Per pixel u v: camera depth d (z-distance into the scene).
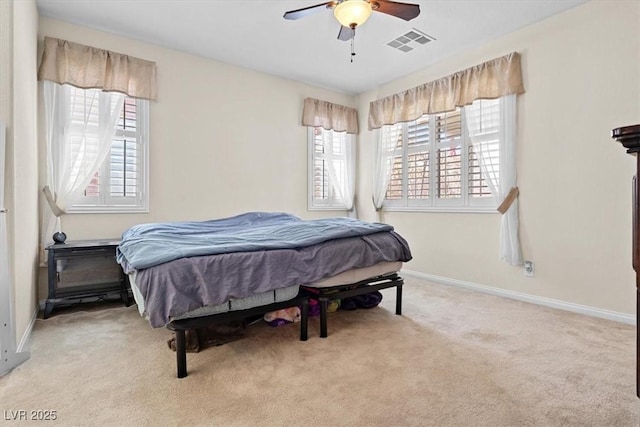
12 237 1.98
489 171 3.54
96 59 3.25
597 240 2.84
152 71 3.59
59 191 3.06
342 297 2.51
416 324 2.63
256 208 4.42
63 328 2.55
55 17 3.12
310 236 2.55
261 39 3.57
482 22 3.21
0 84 1.92
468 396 1.62
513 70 3.32
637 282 0.73
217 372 1.86
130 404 1.55
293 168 4.75
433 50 3.81
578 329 2.53
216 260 2.00
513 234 3.34
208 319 1.92
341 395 1.63
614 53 2.73
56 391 1.66
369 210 5.11
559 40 3.05
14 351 1.92
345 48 3.77
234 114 4.23
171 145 3.78
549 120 3.12
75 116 3.18
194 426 1.41
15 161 2.04
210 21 3.22
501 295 3.50
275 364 1.96
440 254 4.14
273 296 2.20
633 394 1.64
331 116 5.02
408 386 1.72
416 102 4.35
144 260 1.88
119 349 2.17
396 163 4.71
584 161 2.91
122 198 3.49
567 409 1.52
